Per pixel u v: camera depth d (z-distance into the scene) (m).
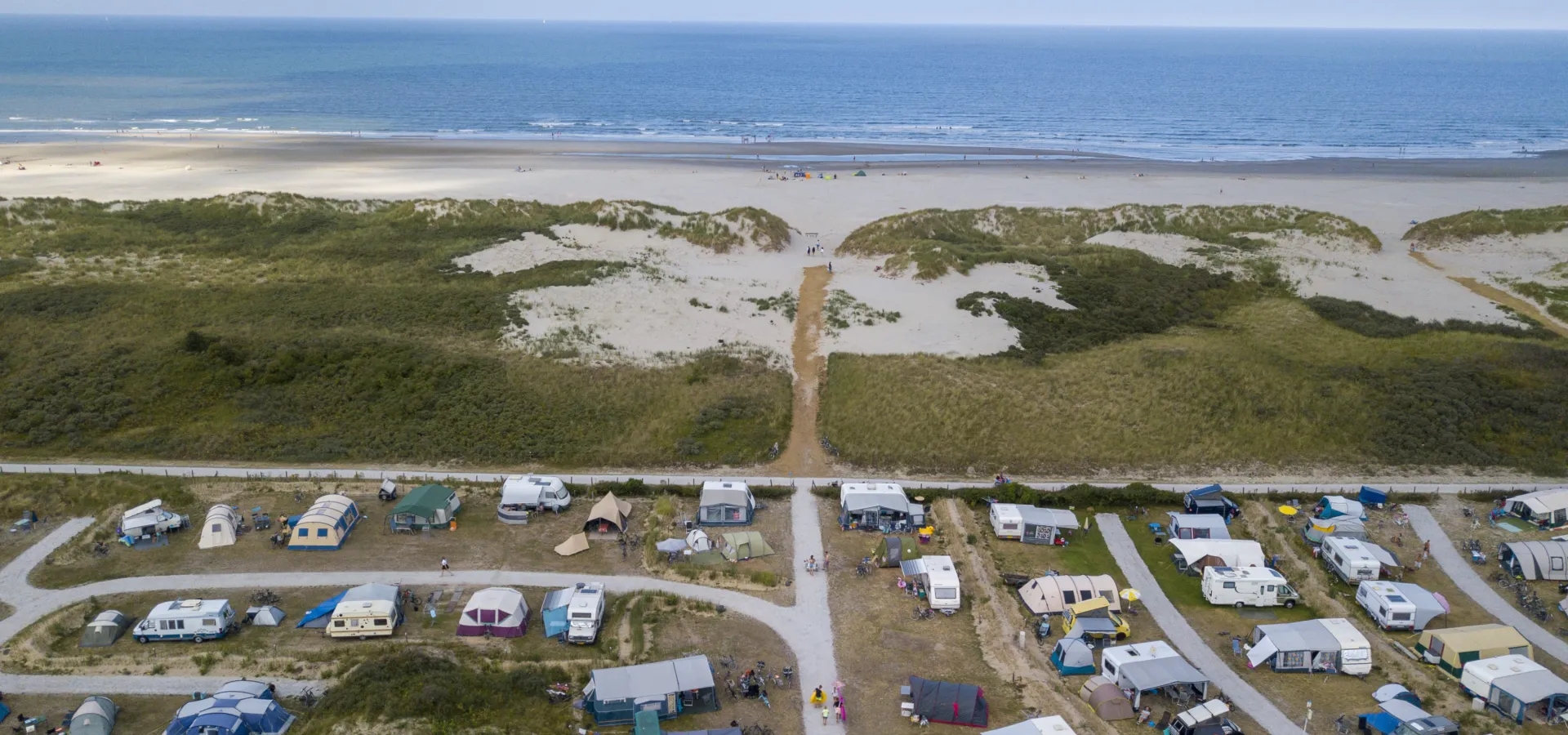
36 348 69.75
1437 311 86.75
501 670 39.22
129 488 54.56
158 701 37.19
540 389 67.69
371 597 42.66
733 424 64.62
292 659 39.59
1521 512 54.34
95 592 45.09
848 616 44.59
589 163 166.75
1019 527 51.88
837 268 97.75
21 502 52.78
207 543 49.44
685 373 71.00
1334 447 62.78
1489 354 74.44
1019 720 36.94
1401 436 63.50
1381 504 55.50
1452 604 45.94
